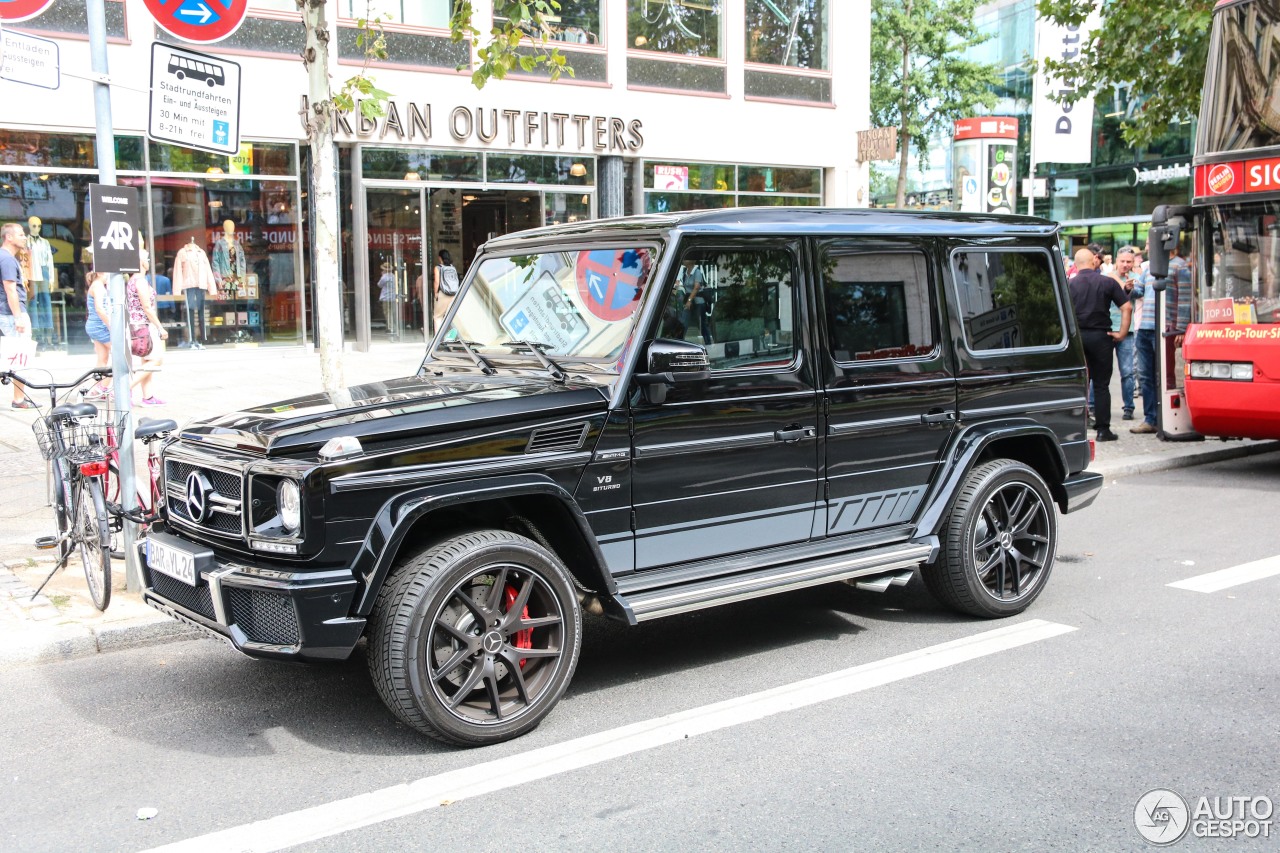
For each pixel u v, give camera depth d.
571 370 4.89
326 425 4.21
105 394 6.71
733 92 21.92
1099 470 10.16
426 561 4.17
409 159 18.70
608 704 4.80
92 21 5.81
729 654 5.47
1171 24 12.52
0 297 13.23
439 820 3.72
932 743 4.29
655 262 4.80
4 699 4.95
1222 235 9.59
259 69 17.05
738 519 5.07
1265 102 9.24
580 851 3.49
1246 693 4.77
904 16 33.44
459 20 7.69
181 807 3.86
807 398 5.20
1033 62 15.34
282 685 5.10
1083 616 5.96
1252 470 10.60
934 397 5.68
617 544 4.72
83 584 6.42
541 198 20.16
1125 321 12.09
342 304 18.64
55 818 3.79
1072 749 4.21
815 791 3.88
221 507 4.33
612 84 20.44
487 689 4.33
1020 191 38.09
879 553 5.46
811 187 23.53
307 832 3.65
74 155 15.90
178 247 16.84
